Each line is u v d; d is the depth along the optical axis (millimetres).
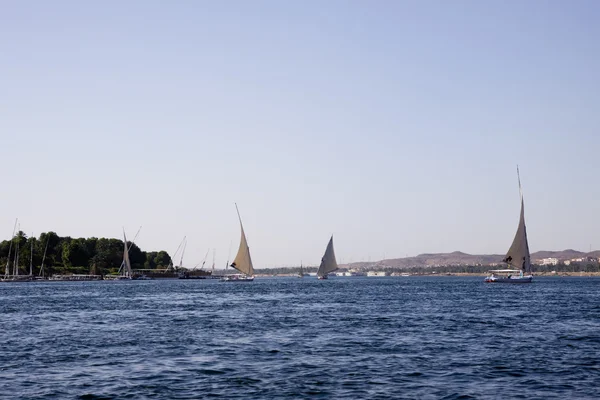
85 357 43844
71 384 35062
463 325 63844
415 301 108875
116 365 40719
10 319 74375
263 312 84000
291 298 124938
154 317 76625
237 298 126312
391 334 56281
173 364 40969
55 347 48844
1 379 36469
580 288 171875
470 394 32500
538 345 48656
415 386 34312
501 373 37562
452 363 40875
